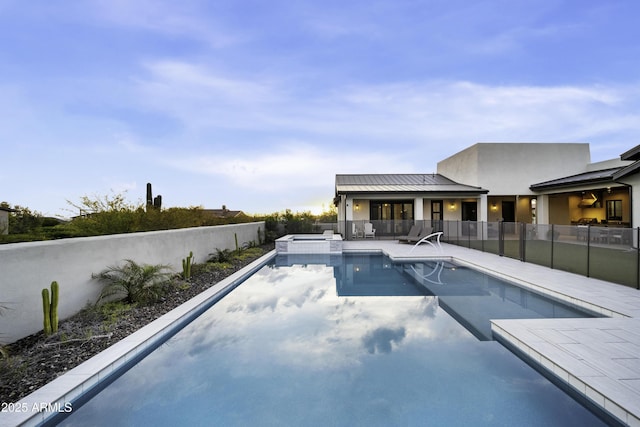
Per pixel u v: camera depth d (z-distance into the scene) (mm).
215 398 3158
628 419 2514
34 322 4270
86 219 7969
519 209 18156
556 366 3225
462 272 9086
